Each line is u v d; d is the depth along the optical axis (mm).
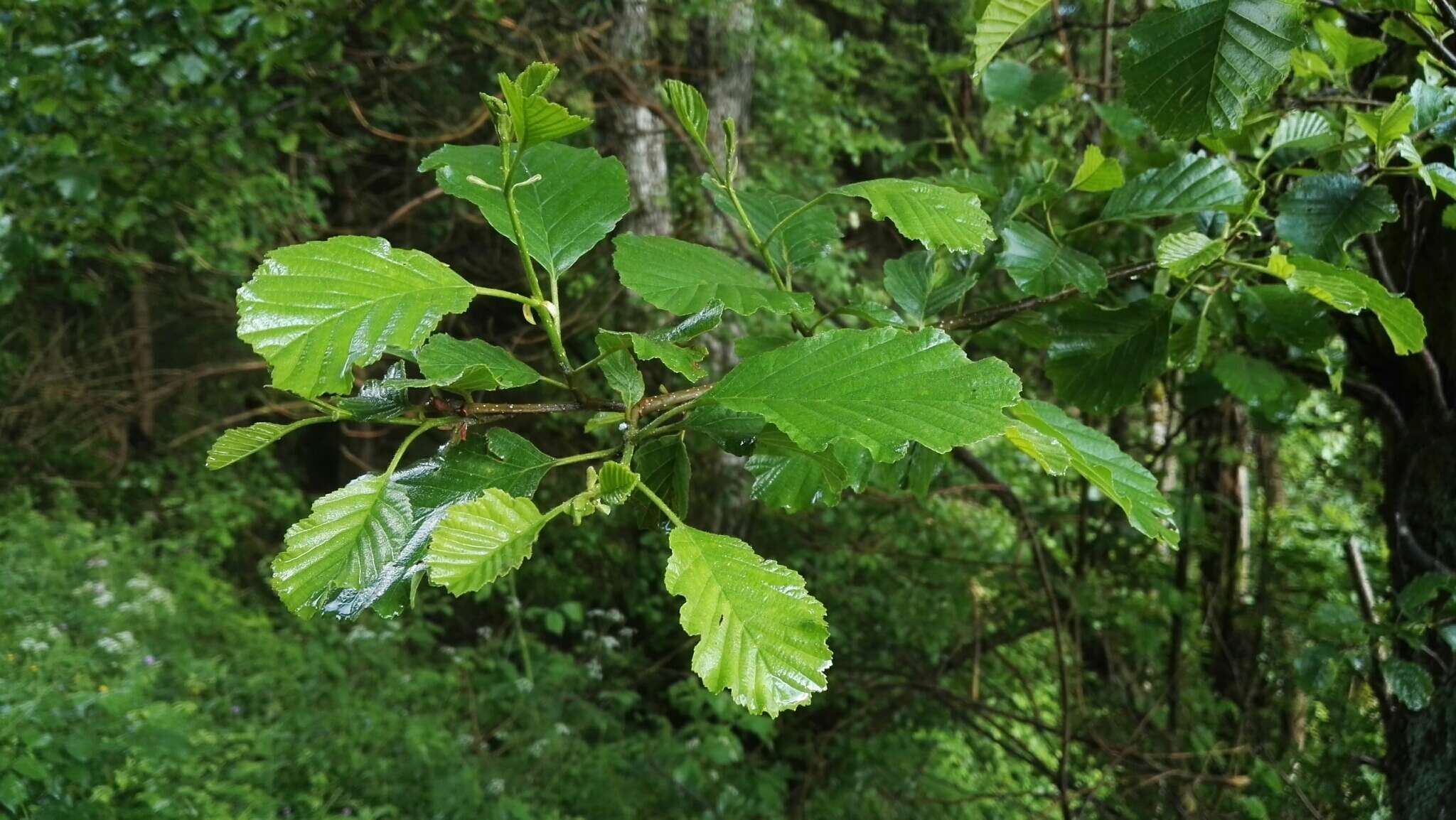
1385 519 2689
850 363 843
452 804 5012
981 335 2436
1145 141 2711
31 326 9359
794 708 727
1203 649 5727
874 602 6453
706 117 1248
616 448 1009
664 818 5785
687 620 754
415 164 7344
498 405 990
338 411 967
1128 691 5492
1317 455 5852
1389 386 2662
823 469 1142
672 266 1057
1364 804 4004
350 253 859
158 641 6016
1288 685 5105
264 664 6055
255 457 9820
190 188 5328
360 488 937
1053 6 3607
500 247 7211
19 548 6742
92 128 4543
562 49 5922
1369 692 4074
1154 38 1194
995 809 6070
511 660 7348
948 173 1920
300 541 900
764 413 822
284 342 808
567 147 1160
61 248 5277
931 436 773
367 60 5379
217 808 4086
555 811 5348
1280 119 2018
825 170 8062
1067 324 1684
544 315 952
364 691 6102
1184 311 2162
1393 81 2004
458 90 7688
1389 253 2547
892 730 6297
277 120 5137
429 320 844
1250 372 2520
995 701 6312
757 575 780
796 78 8047
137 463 9195
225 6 4379
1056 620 4023
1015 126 3818
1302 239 1626
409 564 929
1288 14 1154
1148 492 1188
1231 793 4906
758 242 1249
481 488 980
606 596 8172
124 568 7094
